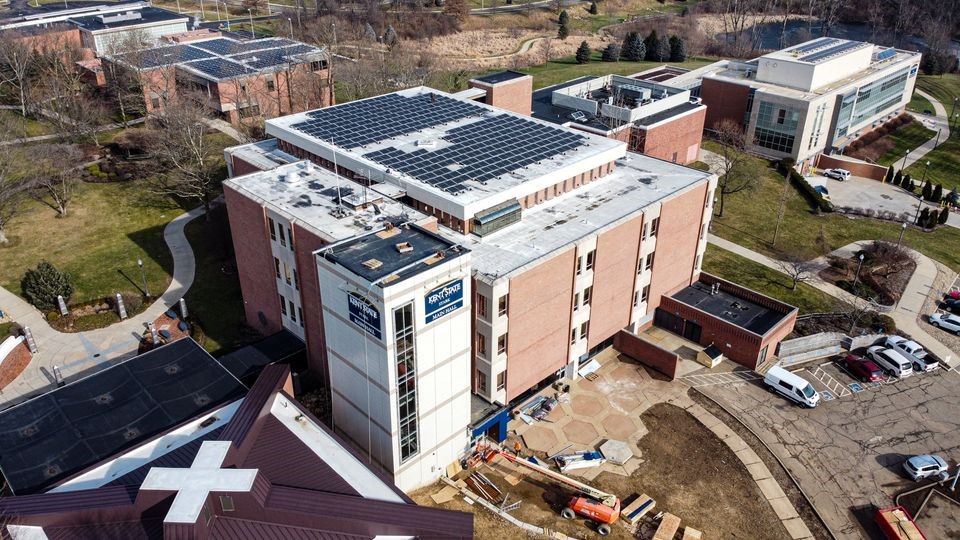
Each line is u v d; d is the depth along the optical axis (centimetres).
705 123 12256
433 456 5088
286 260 5750
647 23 19188
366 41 15462
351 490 4175
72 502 3828
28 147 9500
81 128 10306
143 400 4959
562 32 18212
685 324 6975
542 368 5859
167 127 9481
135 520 3828
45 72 11662
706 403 6119
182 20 14762
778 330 6638
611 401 6100
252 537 3744
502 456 5431
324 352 5694
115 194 9331
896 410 6156
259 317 6650
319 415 5644
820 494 5222
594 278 5941
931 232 9600
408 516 3897
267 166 6775
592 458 5397
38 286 6962
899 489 5291
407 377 4612
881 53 13125
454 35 18050
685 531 4803
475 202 5634
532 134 7262
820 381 6519
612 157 6912
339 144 6762
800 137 10925
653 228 6462
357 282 4372
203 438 4606
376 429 4844
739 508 5072
